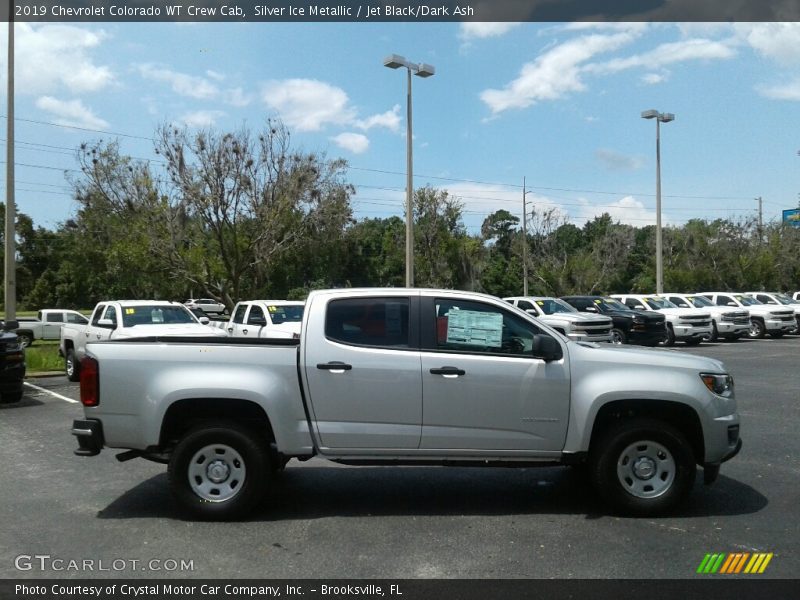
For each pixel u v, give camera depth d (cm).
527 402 595
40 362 1920
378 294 618
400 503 639
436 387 593
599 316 2173
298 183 2888
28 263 7181
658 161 3359
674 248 5825
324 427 593
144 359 596
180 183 2778
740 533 549
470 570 476
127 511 620
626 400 600
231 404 600
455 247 5206
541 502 640
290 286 3928
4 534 558
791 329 3056
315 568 482
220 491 593
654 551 510
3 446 909
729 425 600
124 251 3144
